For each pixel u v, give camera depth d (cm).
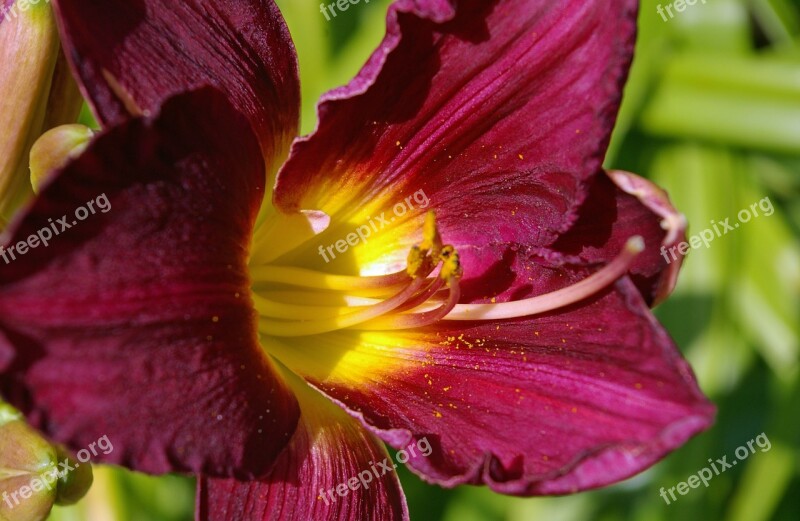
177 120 24
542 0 26
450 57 27
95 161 23
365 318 27
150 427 24
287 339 28
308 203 28
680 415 25
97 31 25
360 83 26
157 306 24
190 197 24
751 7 38
